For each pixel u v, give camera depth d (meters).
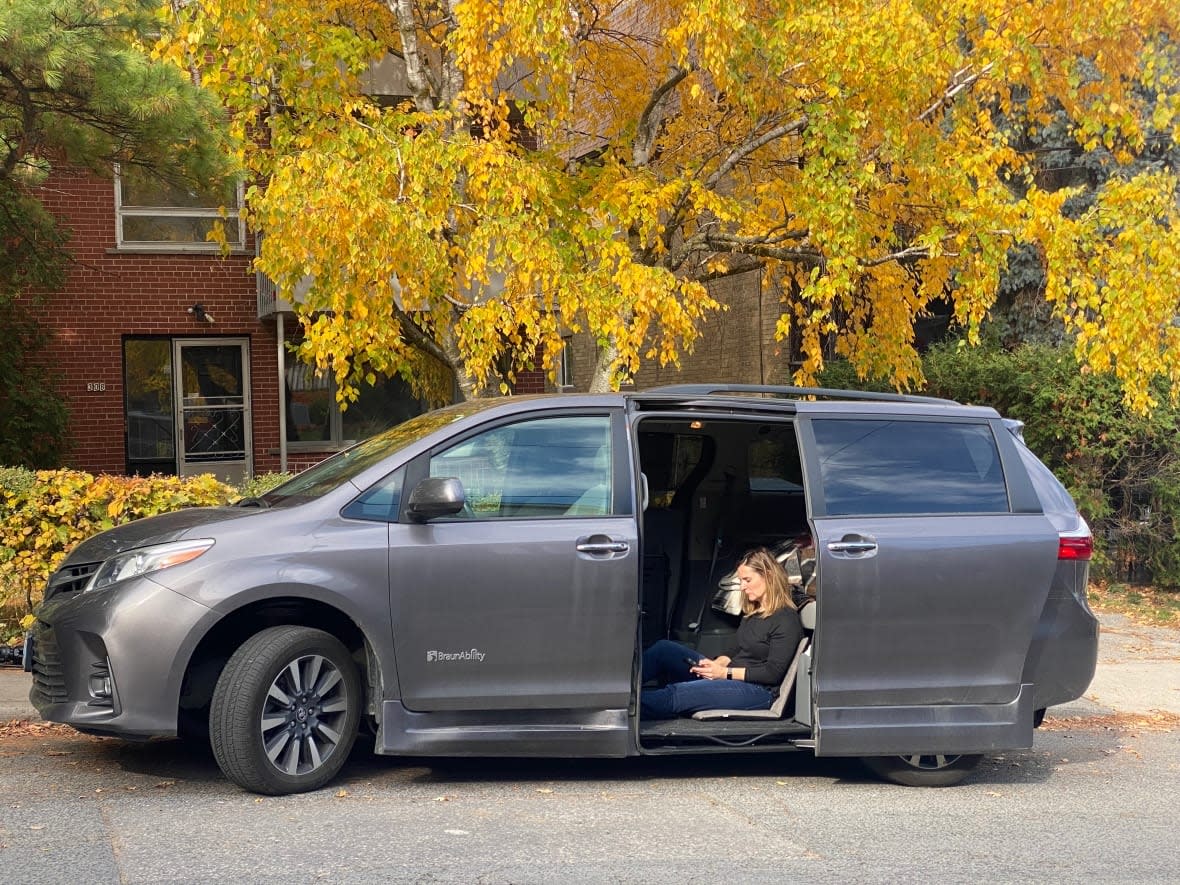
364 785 6.14
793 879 4.84
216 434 17.53
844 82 9.88
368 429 18.42
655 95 10.92
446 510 5.79
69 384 16.58
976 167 10.06
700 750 6.12
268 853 4.97
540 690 5.95
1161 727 8.36
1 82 8.93
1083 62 12.96
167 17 9.16
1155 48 10.67
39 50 7.98
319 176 9.15
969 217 9.90
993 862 5.18
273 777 5.77
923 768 6.58
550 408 6.25
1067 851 5.38
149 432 17.28
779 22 9.75
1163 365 9.68
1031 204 9.86
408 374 10.25
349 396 9.66
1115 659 10.13
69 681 5.78
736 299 18.03
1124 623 11.52
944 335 15.46
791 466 7.21
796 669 6.44
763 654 6.52
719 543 7.16
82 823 5.36
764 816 5.82
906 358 11.37
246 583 5.66
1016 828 5.77
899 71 9.56
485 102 9.73
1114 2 9.62
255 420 17.53
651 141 11.42
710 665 6.54
